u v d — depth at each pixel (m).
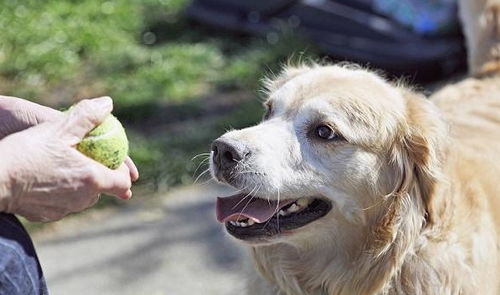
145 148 1.93
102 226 1.74
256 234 1.15
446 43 2.19
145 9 2.76
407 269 1.18
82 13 2.67
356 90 1.18
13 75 2.35
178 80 2.29
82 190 0.84
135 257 1.64
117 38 2.54
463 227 1.20
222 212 1.15
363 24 2.26
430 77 2.20
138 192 1.84
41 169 0.81
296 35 2.35
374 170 1.17
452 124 1.31
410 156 1.18
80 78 2.33
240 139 1.14
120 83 2.28
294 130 1.17
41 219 0.85
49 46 2.45
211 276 1.59
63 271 1.61
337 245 1.21
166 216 1.76
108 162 0.88
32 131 0.83
